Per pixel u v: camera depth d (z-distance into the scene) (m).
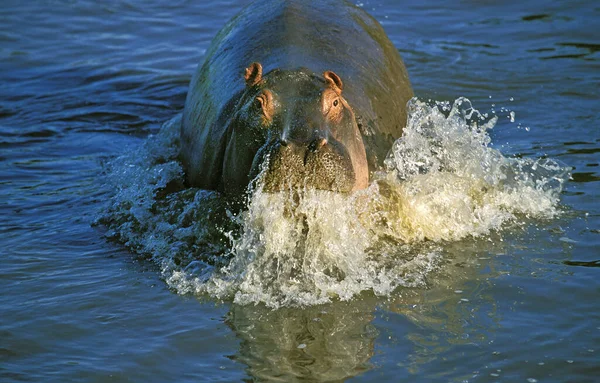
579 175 21.44
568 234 18.81
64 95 29.44
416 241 19.00
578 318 15.52
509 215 19.80
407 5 36.03
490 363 14.28
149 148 24.83
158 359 14.75
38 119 27.50
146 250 19.27
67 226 20.53
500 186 20.80
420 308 16.22
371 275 17.61
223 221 19.34
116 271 18.27
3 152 25.06
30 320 16.12
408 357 14.57
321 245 18.30
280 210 17.95
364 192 19.06
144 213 20.69
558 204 20.17
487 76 28.81
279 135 17.16
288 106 17.41
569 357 14.34
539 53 30.64
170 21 35.97
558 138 23.70
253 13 23.09
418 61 30.33
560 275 17.08
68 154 25.03
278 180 16.66
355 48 22.20
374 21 24.25
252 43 21.81
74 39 34.34
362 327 15.65
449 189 20.25
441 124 21.80
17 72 31.42
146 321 16.09
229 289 17.28
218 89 21.55
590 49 30.73
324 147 16.64
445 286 17.02
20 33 34.81
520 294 16.47
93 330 15.78
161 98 29.11
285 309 16.44
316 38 21.70
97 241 19.80
